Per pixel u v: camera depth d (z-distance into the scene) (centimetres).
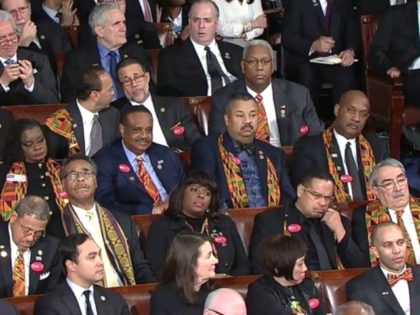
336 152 3903
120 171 3744
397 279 3319
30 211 3303
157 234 3466
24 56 4234
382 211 3609
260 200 3784
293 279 3188
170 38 4738
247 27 4788
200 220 3481
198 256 3136
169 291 3148
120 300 3188
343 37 4725
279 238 3203
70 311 3138
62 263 3167
